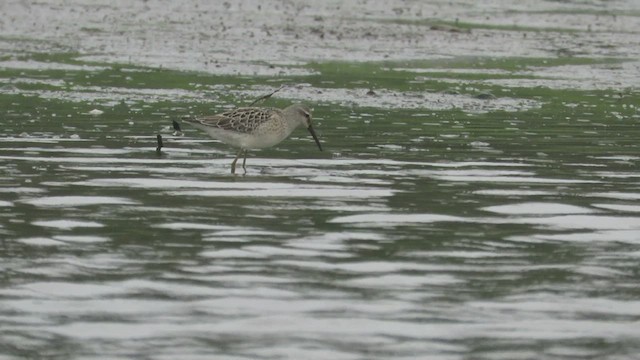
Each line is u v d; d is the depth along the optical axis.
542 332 9.31
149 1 37.53
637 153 18.66
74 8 35.84
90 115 21.80
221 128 16.81
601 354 8.83
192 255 11.50
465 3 40.53
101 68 27.95
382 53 31.48
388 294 10.27
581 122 22.47
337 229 12.76
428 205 14.18
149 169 16.36
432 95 25.77
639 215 13.78
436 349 8.87
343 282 10.63
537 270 11.19
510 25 37.12
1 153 17.33
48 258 11.29
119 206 13.74
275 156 17.89
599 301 10.20
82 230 12.48
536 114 23.52
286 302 9.98
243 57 30.03
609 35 36.12
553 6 40.88
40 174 15.71
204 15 35.97
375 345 8.94
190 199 14.29
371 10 38.41
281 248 11.84
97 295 10.09
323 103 24.28
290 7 37.97
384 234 12.56
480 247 12.07
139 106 23.17
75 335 9.06
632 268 11.31
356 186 15.38
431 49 32.44
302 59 30.14
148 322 9.39
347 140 19.56
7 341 8.90
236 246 11.89
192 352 8.70
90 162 16.80
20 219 12.93
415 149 18.69
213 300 10.00
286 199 14.41
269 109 17.25
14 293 10.10
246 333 9.16
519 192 15.12
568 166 17.28
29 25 33.22
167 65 28.61
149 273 10.81
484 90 26.61
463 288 10.53
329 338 9.07
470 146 19.09
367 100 24.83
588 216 13.68
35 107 22.55
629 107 24.88
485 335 9.22
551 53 32.72
